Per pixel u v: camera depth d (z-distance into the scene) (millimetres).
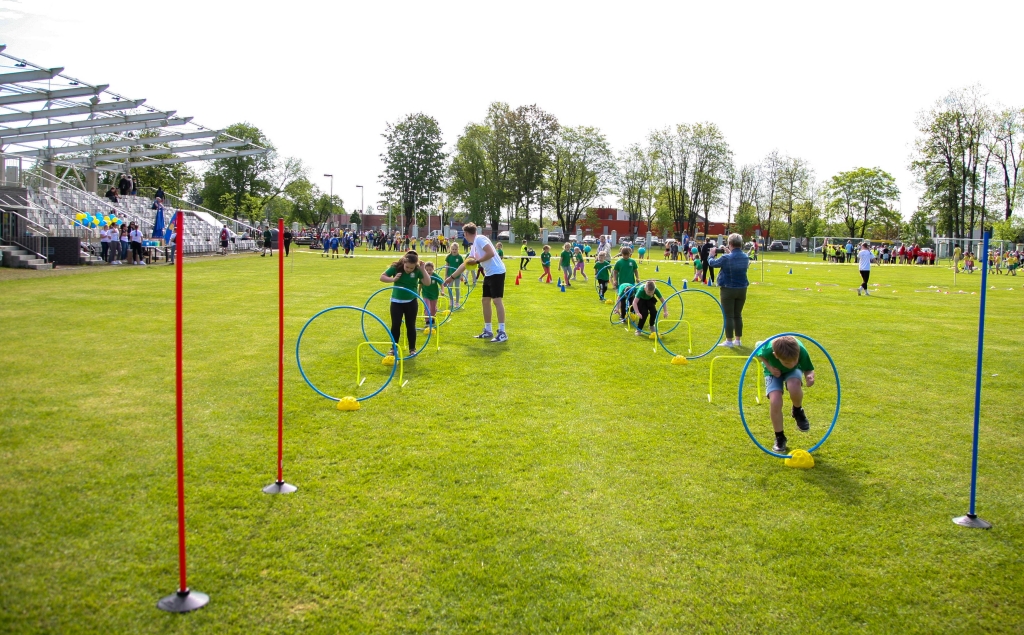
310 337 10867
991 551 4078
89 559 3713
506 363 9203
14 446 5395
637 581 3654
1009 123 59375
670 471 5250
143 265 27062
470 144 77875
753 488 4965
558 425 6355
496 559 3832
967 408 7188
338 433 5977
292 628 3172
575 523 4309
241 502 4477
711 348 10492
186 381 7676
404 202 81625
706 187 76938
